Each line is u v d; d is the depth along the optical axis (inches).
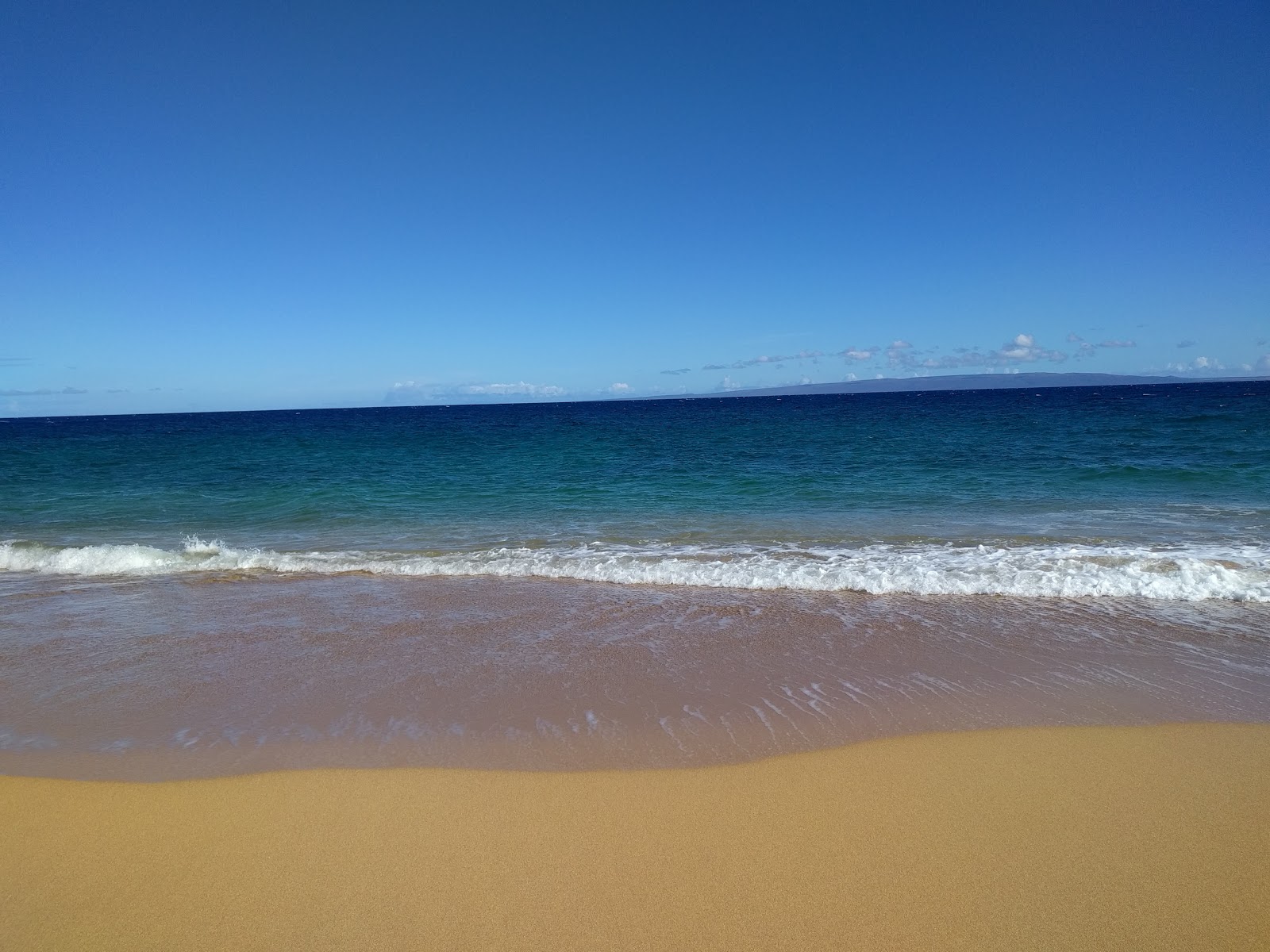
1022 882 112.7
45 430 2487.7
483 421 2496.3
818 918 105.3
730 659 222.1
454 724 176.7
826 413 2327.8
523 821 131.8
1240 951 98.0
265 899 111.3
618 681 204.4
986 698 189.5
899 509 497.4
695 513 497.7
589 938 102.0
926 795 139.6
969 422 1534.2
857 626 253.4
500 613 275.7
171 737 170.7
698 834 127.0
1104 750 157.8
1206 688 194.1
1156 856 119.0
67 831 130.6
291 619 270.5
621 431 1626.5
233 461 968.3
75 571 350.3
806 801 137.8
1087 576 299.4
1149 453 778.8
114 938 103.3
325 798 140.6
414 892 112.3
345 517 507.5
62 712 186.5
